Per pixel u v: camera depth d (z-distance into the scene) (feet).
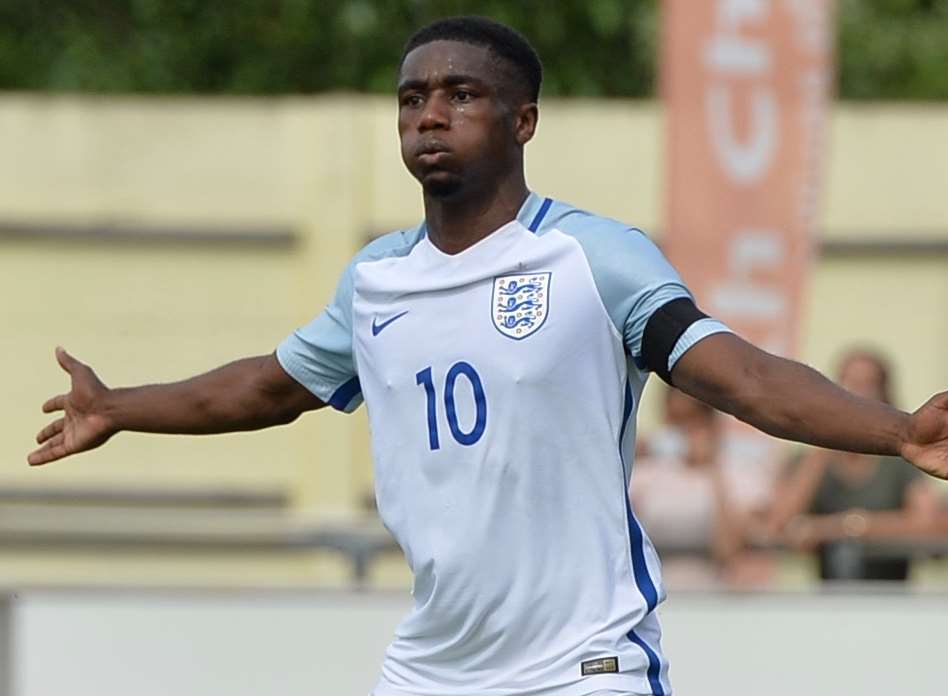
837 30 163.84
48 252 125.18
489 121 45.11
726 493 91.76
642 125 123.44
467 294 45.21
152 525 120.57
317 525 114.93
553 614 44.78
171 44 156.76
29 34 156.87
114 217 124.77
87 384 51.01
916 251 124.16
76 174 124.98
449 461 44.88
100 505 124.57
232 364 50.96
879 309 124.36
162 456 124.77
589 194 123.44
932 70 162.20
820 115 109.19
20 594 75.46
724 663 75.10
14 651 75.15
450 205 45.57
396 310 46.06
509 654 45.37
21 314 125.08
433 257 45.93
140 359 125.49
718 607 75.15
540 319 44.27
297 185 124.57
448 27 45.73
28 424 125.08
